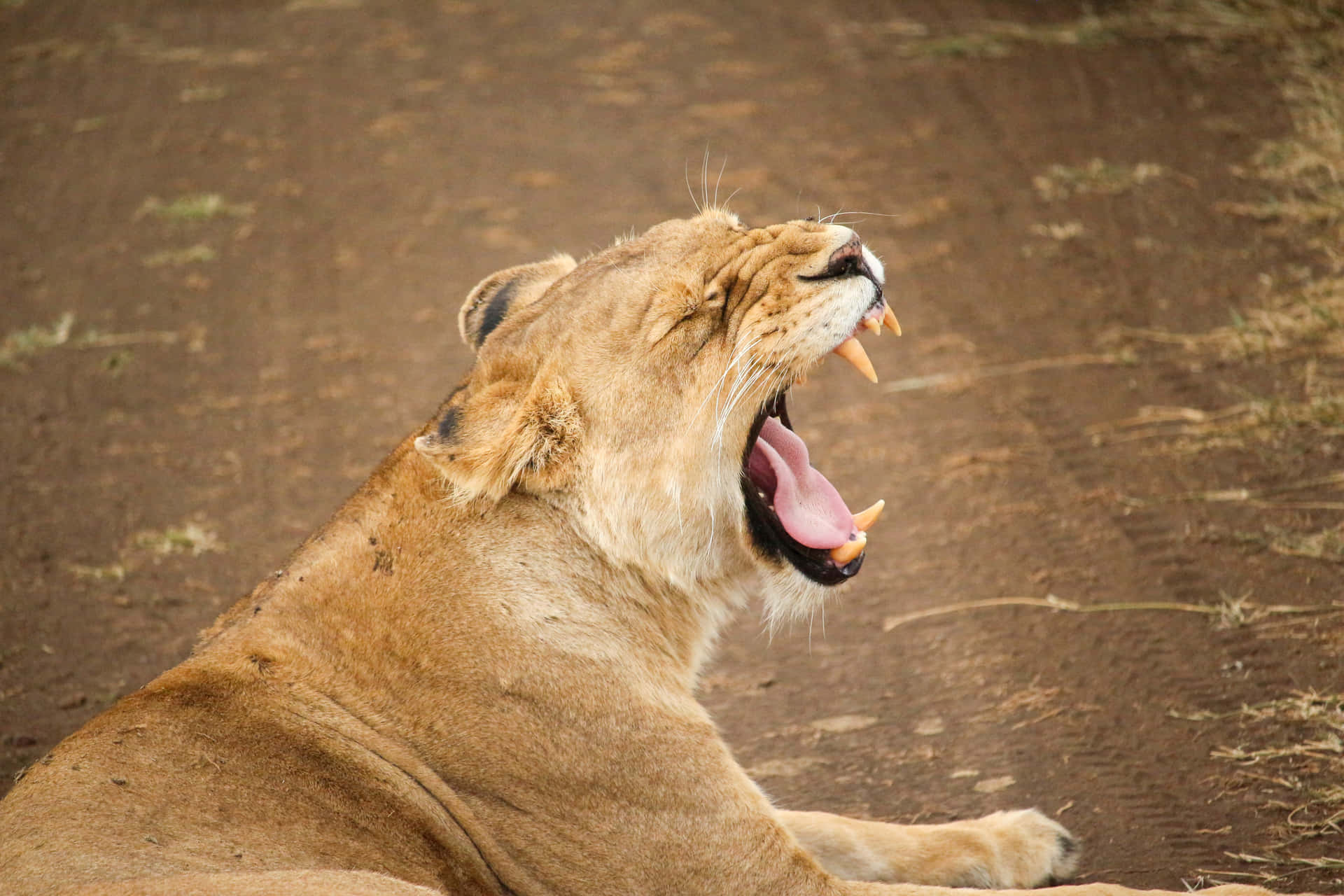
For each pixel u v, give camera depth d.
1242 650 8.41
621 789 6.19
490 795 6.12
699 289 6.55
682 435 6.49
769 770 8.20
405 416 13.38
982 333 13.24
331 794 5.76
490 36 23.48
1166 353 12.28
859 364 6.80
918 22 21.59
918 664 9.00
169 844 5.25
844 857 6.93
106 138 20.59
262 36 24.27
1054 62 19.16
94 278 16.77
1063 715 8.16
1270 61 17.83
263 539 11.50
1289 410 10.92
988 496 10.78
